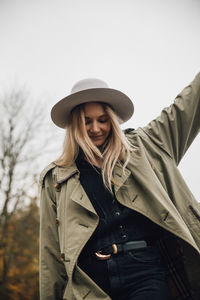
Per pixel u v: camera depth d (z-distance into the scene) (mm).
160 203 1667
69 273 1631
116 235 1652
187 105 1912
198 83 1938
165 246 1826
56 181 1970
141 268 1571
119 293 1558
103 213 1717
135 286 1546
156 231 1781
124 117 2195
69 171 1910
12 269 13695
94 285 1570
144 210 1690
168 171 1854
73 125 2008
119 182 1758
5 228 12367
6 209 12125
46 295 1904
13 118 12758
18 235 13164
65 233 1760
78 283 1641
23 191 12172
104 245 1635
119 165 1828
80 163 1944
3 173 12172
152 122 2021
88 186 1822
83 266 1676
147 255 1615
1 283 13086
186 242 1665
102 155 1895
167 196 1733
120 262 1577
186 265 1700
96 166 1855
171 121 1925
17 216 13305
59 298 1936
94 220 1704
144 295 1504
